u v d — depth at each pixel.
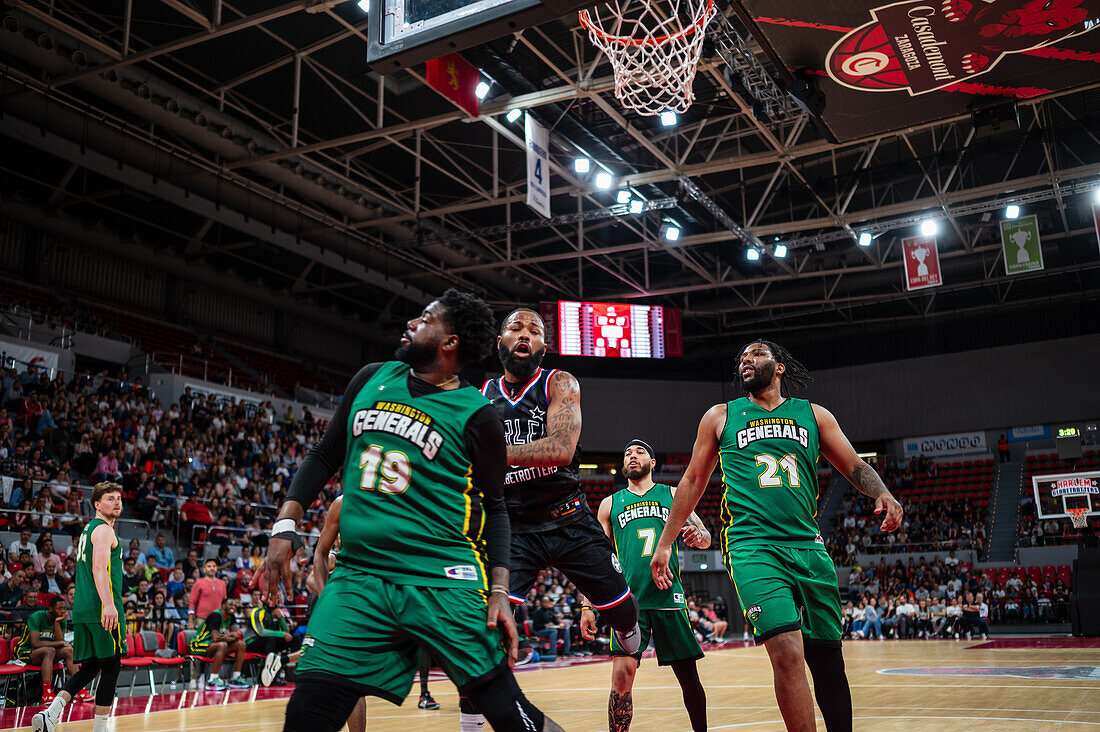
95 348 21.34
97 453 16.12
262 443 20.97
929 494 29.25
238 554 15.42
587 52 16.89
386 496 2.36
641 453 4.96
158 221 24.22
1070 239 25.66
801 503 3.64
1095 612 18.06
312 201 23.44
